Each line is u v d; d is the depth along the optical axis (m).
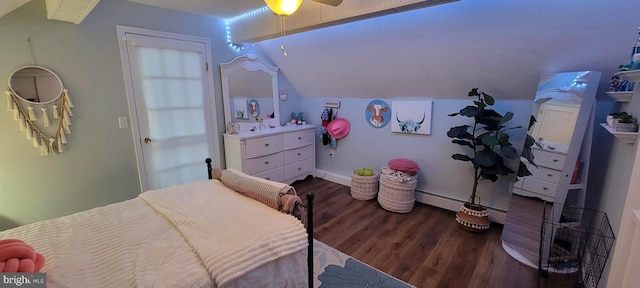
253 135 3.28
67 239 1.36
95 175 2.53
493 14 1.93
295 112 4.30
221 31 3.23
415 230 2.66
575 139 1.98
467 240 2.47
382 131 3.52
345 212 3.06
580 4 1.64
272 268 1.29
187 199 1.79
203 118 3.19
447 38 2.26
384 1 1.96
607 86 2.03
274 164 3.58
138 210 1.68
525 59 2.15
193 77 3.04
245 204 1.71
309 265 1.55
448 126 3.01
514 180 2.68
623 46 1.75
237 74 3.43
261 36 2.92
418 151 3.27
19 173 2.18
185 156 3.10
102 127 2.51
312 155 4.14
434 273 2.03
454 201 3.07
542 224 2.10
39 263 1.13
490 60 2.29
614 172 1.78
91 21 2.35
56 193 2.36
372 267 2.10
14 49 2.05
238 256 1.19
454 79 2.66
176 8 2.76
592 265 1.87
